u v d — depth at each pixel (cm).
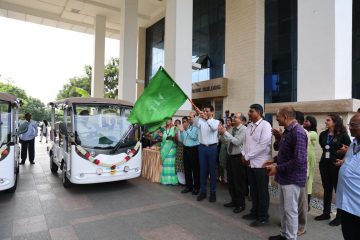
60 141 801
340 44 648
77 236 446
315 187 642
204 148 619
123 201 623
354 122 279
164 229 474
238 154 555
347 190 285
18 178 819
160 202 618
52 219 515
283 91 1215
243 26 1316
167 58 1070
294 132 389
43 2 1783
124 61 1429
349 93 677
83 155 660
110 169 682
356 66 1066
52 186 747
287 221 399
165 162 765
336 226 480
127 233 458
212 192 620
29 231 463
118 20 2028
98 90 1872
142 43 2228
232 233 457
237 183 558
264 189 480
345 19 667
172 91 621
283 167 392
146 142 913
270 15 1277
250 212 529
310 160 551
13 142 619
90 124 691
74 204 600
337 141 491
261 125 478
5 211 554
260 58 1269
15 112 669
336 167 488
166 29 1088
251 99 1264
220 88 1373
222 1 1480
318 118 648
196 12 1673
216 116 1453
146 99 629
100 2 1789
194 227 482
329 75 643
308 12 683
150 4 1859
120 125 725
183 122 720
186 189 696
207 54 1573
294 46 1180
